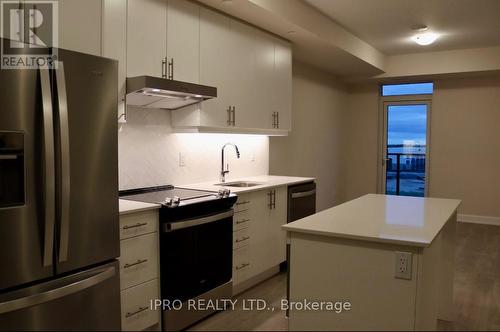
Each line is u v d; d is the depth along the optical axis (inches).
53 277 81.0
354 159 292.4
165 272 104.9
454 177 261.7
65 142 79.7
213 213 117.0
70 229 83.1
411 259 70.4
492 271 160.9
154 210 102.6
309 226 81.2
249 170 180.9
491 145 250.1
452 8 162.6
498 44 220.8
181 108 135.4
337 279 77.4
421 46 227.0
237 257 133.0
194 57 127.2
